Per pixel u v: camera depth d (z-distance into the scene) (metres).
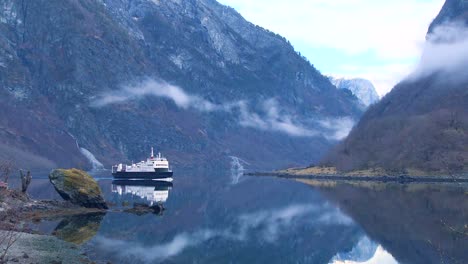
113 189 174.75
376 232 85.69
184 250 71.12
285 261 67.25
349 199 143.88
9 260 49.31
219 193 173.00
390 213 107.69
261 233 88.56
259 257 69.12
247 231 90.62
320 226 95.75
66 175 105.06
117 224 89.00
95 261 56.69
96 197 105.06
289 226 96.31
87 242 69.38
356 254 70.38
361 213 111.25
